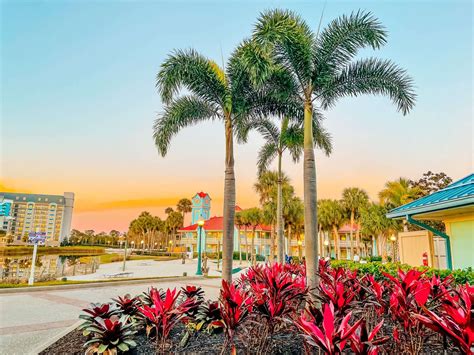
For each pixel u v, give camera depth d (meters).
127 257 42.53
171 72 7.11
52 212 96.44
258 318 3.80
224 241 6.71
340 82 6.86
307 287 4.38
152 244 81.75
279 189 12.88
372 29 6.10
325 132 11.19
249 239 44.91
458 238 9.66
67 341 4.30
